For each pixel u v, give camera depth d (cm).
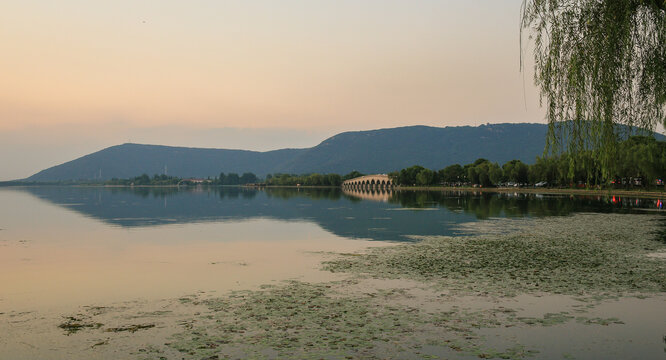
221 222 6800
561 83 1366
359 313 1727
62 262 3272
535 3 1384
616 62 1288
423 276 2430
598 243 3625
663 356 1277
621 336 1437
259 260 3259
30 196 19962
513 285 2162
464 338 1430
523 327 1532
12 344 1462
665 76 1264
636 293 1977
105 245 4250
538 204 9388
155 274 2756
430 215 7425
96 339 1495
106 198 17500
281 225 6231
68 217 7888
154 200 15438
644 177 10575
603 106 1314
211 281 2488
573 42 1333
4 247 4138
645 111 1321
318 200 14475
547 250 3309
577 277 2327
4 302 2053
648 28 1285
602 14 1288
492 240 4006
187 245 4219
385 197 15738
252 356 1302
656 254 3056
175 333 1535
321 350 1340
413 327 1543
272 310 1795
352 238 4612
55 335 1548
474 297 1947
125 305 1962
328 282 2348
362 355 1298
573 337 1431
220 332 1530
